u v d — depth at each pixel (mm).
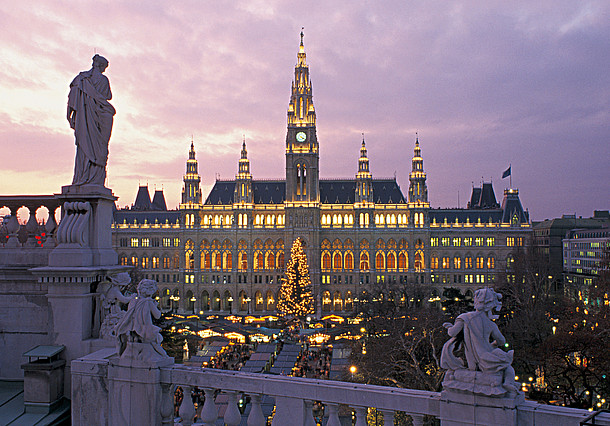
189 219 179500
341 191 185375
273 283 175000
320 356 98375
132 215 190250
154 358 12594
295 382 11242
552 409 9203
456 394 9820
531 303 101875
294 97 177625
